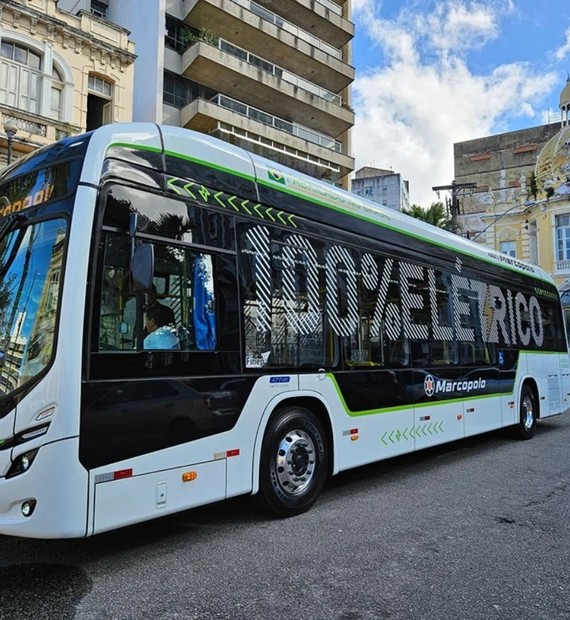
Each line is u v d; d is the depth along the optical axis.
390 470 7.43
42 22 16.03
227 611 3.39
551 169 32.91
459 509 5.57
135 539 4.68
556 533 4.87
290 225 5.46
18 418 3.61
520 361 9.77
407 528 4.96
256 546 4.49
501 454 8.53
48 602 3.50
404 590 3.70
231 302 4.74
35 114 15.35
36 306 3.80
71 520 3.47
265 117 28.69
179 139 4.59
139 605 3.46
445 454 8.59
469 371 8.11
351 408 5.86
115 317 3.87
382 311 6.51
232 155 5.05
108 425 3.72
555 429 11.39
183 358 4.28
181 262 4.38
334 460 5.59
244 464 4.70
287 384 5.15
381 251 6.65
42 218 3.96
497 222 36.00
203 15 26.41
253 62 28.67
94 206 3.84
